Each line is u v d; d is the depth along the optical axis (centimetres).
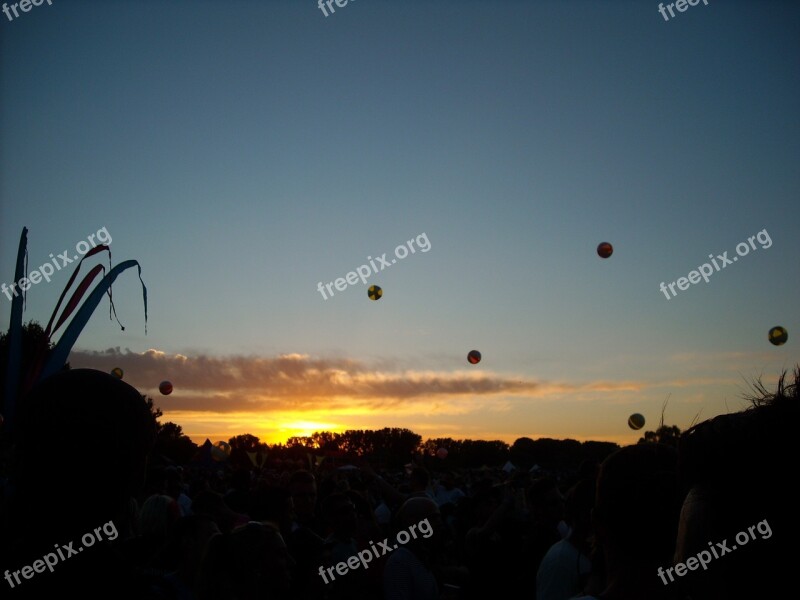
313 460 1301
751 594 110
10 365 297
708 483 118
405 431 4375
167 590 139
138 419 134
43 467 123
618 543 181
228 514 488
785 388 120
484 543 610
